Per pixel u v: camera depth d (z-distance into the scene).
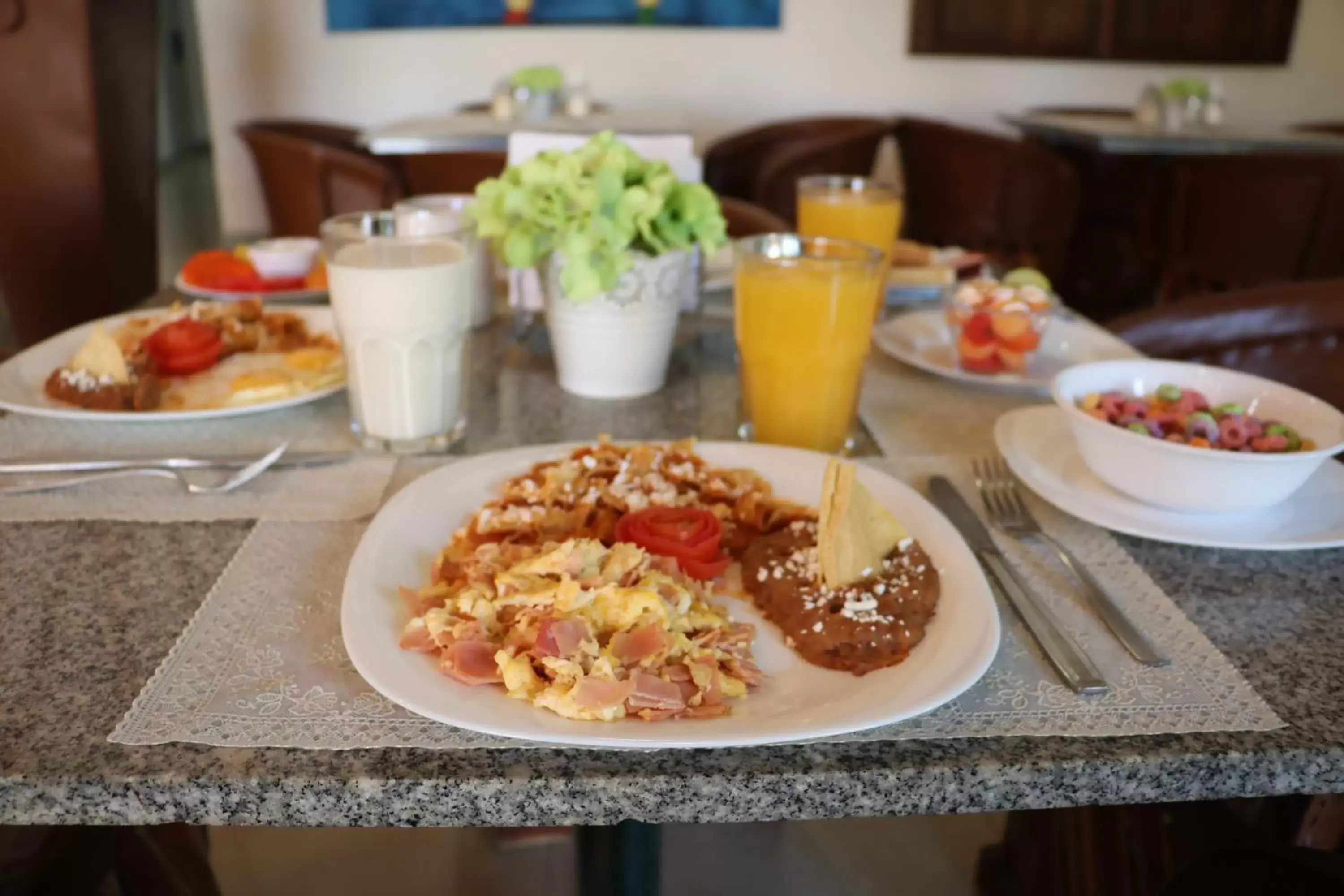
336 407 0.88
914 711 0.44
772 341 0.78
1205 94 3.35
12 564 0.59
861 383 0.82
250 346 0.97
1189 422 0.67
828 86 3.84
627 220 0.82
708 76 3.79
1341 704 0.49
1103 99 3.95
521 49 3.70
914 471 0.77
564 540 0.59
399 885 1.25
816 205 1.17
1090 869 0.99
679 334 1.16
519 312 1.12
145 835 0.87
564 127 2.73
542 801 0.43
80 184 1.69
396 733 0.45
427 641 0.49
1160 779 0.45
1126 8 3.78
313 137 3.43
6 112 1.63
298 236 2.97
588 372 0.92
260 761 0.43
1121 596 0.58
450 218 0.86
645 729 0.44
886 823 1.37
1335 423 0.65
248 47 3.62
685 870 1.29
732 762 0.44
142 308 1.14
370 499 0.69
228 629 0.53
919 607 0.53
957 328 1.00
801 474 0.71
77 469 0.71
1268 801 0.81
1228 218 3.23
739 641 0.51
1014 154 3.28
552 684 0.46
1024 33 3.79
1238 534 0.63
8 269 1.73
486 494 0.67
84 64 1.63
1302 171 3.11
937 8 3.73
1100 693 0.49
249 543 0.62
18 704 0.47
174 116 4.78
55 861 0.74
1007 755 0.45
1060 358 1.05
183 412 0.79
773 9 3.71
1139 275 3.54
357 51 3.66
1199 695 0.49
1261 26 3.85
